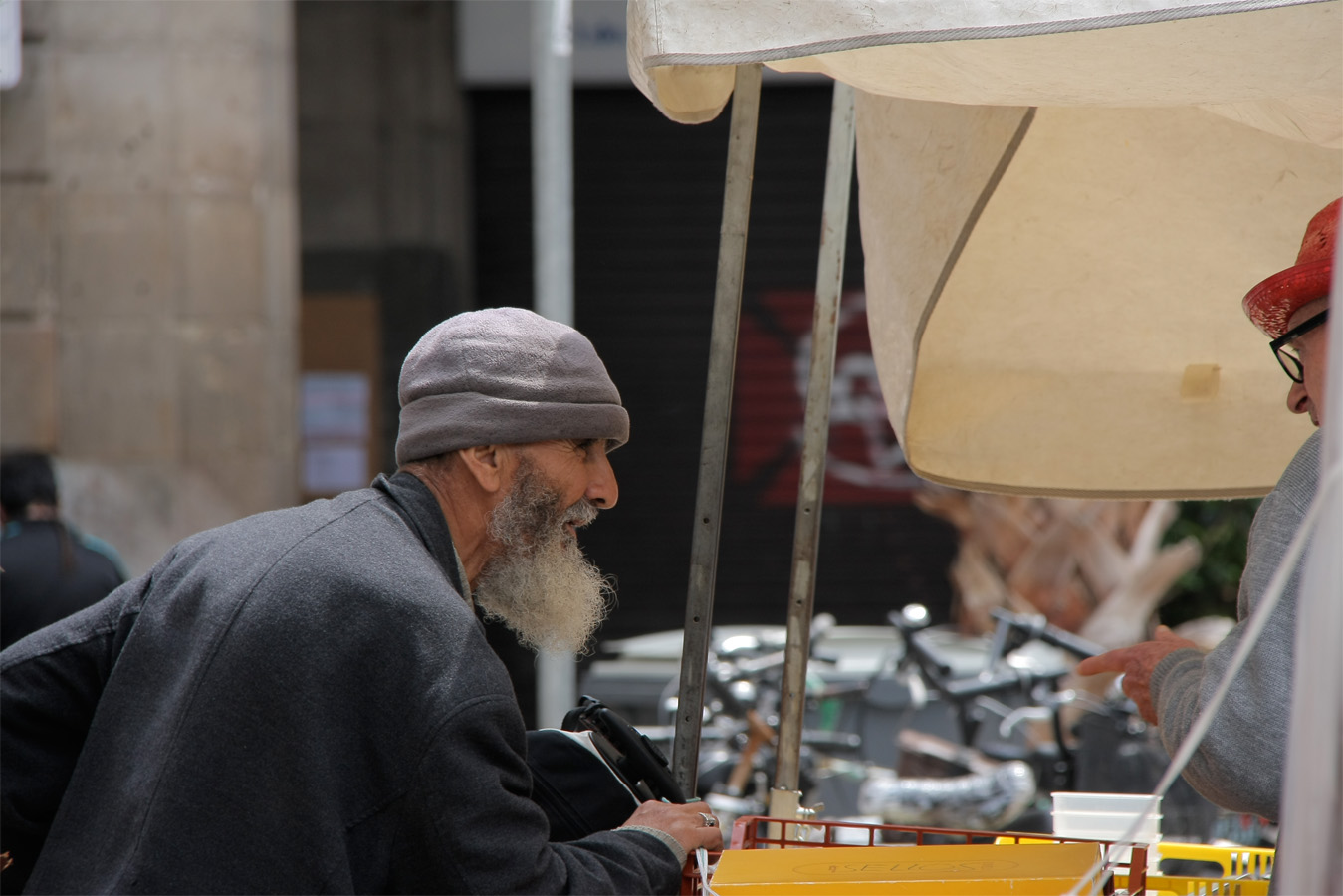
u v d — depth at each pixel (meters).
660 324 24.06
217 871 4.06
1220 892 5.15
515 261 23.94
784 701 6.03
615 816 4.93
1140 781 11.80
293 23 21.61
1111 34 3.64
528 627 4.87
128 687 4.39
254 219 18.47
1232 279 6.44
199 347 18.27
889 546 23.84
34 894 4.23
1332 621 2.89
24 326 18.09
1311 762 2.90
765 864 4.40
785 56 3.45
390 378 23.47
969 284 6.55
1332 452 2.90
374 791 4.17
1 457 12.07
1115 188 6.25
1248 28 3.59
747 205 5.75
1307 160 6.02
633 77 3.82
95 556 12.15
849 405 23.83
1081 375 6.71
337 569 4.32
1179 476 6.71
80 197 18.12
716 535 5.73
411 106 23.41
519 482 4.73
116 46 18.16
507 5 23.30
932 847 4.45
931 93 4.20
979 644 16.22
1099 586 16.86
